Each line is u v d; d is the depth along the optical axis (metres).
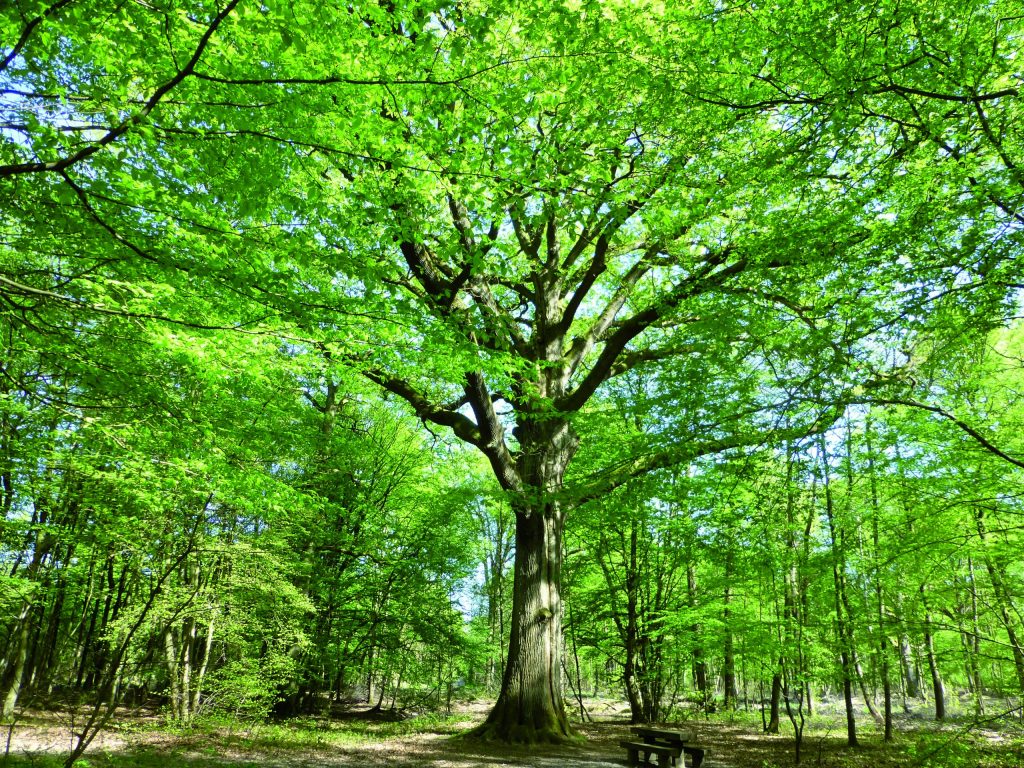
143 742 10.81
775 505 9.44
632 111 9.31
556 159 7.55
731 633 14.33
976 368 9.20
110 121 5.15
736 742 14.32
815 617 12.73
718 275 9.54
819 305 7.73
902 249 6.47
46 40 4.25
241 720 13.21
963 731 7.36
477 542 22.28
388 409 20.64
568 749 12.09
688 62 7.61
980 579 9.76
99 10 4.22
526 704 12.82
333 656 17.27
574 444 15.42
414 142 6.32
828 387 6.84
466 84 5.57
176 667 12.78
